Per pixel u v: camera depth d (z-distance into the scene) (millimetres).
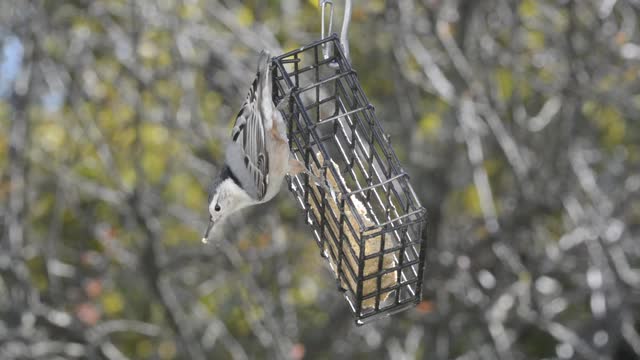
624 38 14836
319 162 8188
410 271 8984
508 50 15391
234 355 14414
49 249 14609
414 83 15133
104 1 15273
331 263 8484
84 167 15352
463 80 15078
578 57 15023
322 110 11422
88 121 14727
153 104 15227
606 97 14695
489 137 15984
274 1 16328
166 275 14453
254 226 15141
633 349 15883
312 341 15391
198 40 15305
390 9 15102
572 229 15609
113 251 14516
